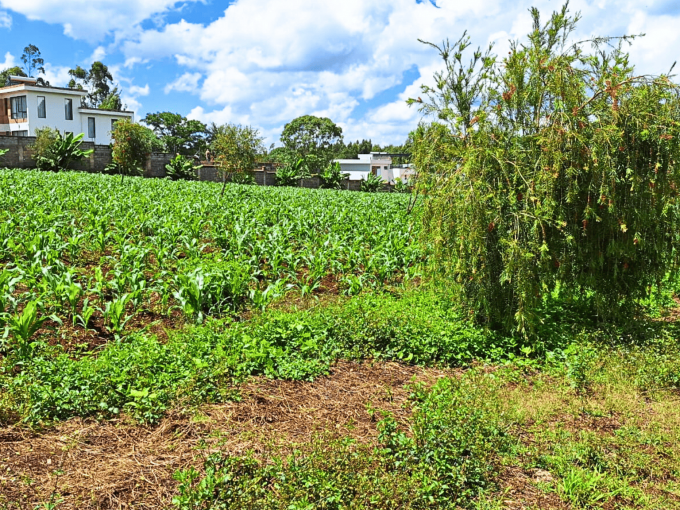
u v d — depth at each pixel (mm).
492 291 6926
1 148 33500
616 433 4855
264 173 45406
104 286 8039
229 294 8422
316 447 4230
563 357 6625
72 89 51719
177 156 39969
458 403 5180
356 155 99750
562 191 6891
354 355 6457
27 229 11094
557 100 6566
